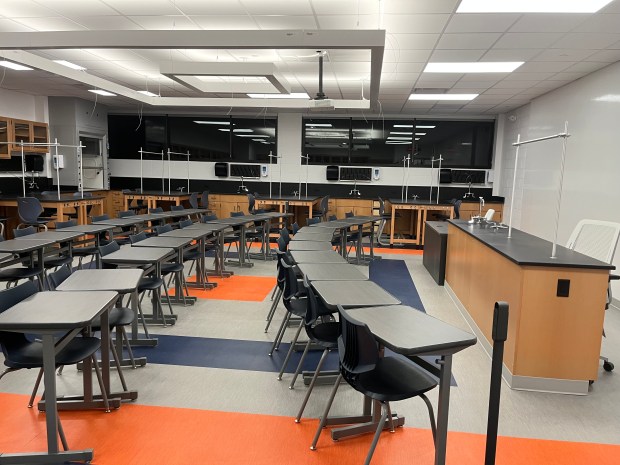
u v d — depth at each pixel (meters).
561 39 4.86
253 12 4.44
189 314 4.68
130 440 2.47
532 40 4.93
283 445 2.45
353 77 7.21
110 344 2.98
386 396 2.03
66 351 2.56
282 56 6.01
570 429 2.69
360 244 7.52
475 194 11.02
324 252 4.40
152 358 3.57
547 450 2.48
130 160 11.84
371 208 10.88
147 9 4.45
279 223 9.96
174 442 2.46
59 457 2.23
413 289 5.93
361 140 11.24
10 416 2.71
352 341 2.09
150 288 4.00
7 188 9.10
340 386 3.16
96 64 6.66
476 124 10.95
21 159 9.31
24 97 9.48
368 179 11.23
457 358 3.69
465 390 3.14
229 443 2.46
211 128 11.60
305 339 4.00
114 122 11.72
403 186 11.22
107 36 4.05
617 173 5.60
